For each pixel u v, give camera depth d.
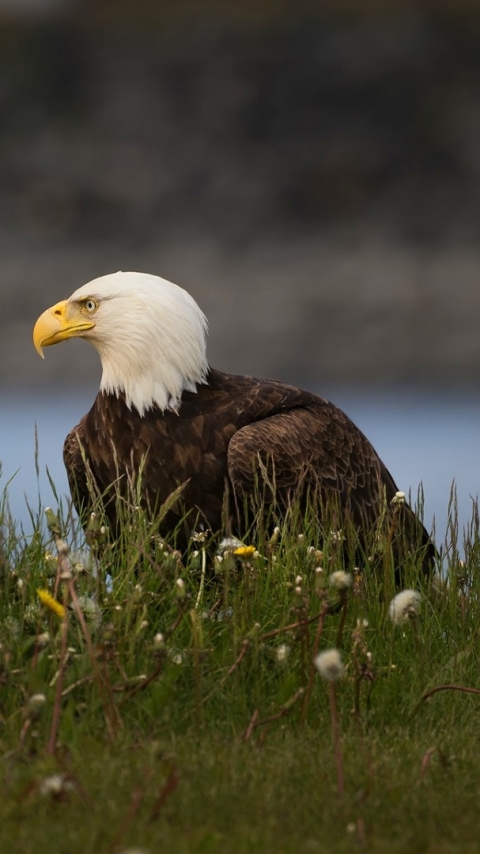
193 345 19.36
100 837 10.13
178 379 19.19
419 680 14.63
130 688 13.43
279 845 10.21
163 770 11.54
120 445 19.19
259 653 14.35
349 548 16.91
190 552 16.89
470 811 11.12
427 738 13.41
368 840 10.40
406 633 15.55
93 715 13.03
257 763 12.05
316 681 14.33
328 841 10.38
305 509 18.78
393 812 10.98
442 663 15.38
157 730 13.05
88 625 13.95
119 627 13.95
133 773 11.52
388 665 14.96
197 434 18.98
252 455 18.66
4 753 12.09
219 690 13.84
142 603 14.37
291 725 13.74
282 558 15.79
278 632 14.04
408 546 18.97
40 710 12.31
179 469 18.86
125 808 10.67
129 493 18.20
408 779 11.84
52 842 10.00
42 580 14.65
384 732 13.83
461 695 14.97
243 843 10.18
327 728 13.61
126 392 19.12
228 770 11.73
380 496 18.09
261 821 10.66
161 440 18.95
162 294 19.22
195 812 10.77
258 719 13.74
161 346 19.05
